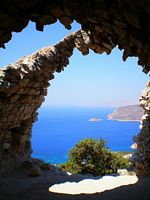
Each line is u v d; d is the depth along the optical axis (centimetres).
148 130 1055
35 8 535
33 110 1229
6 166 1077
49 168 1235
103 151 1639
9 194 882
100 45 782
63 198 844
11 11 533
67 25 602
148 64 661
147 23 481
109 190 912
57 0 520
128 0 445
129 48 637
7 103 982
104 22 566
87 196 859
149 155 1025
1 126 1027
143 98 1109
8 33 600
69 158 1659
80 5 523
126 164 1653
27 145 1288
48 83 1200
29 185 981
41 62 1027
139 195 800
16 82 962
